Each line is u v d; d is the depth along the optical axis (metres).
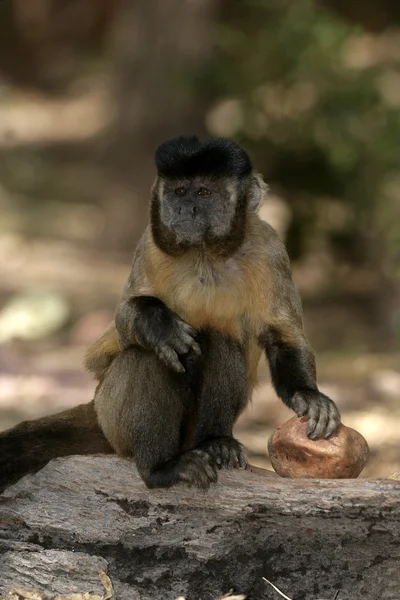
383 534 8.19
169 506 8.48
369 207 21.80
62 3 55.91
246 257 9.03
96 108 48.59
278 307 9.12
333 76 21.36
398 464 12.70
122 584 8.55
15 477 8.76
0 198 34.03
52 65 56.22
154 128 27.17
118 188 27.92
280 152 21.69
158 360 8.64
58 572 8.52
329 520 8.23
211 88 22.34
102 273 25.52
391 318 20.50
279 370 9.12
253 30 22.50
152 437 8.55
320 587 8.38
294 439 8.49
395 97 22.84
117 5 52.56
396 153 21.33
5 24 56.09
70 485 8.63
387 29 33.97
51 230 30.22
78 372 17.20
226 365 9.02
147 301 8.88
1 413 14.98
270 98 21.80
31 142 43.88
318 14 22.06
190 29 26.48
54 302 20.95
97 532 8.57
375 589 8.30
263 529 8.35
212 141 9.04
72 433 9.31
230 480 8.39
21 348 19.36
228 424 9.09
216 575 8.47
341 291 23.27
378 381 16.20
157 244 9.03
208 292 9.02
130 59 27.64
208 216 8.85
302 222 22.17
